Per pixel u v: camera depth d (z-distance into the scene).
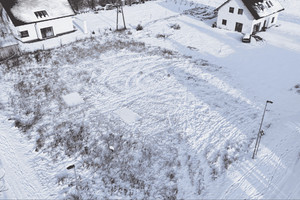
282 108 23.42
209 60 31.58
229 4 39.44
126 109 22.67
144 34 38.62
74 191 15.52
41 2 36.84
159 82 26.70
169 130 20.38
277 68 29.91
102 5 55.28
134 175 16.50
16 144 18.88
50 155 17.97
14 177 16.38
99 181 16.19
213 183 16.14
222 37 38.31
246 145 19.20
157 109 22.75
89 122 21.02
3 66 28.91
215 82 26.95
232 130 20.59
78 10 51.28
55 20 37.28
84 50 32.91
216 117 21.98
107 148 18.56
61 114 21.77
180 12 50.38
